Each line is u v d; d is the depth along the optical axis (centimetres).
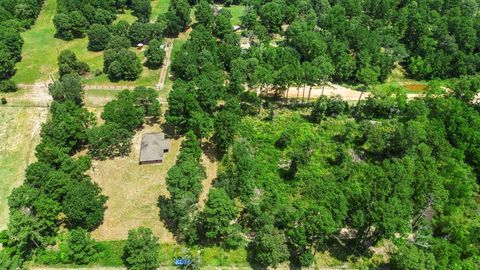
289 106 15650
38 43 19525
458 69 18250
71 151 13162
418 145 12412
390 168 10975
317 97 16325
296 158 12188
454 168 12050
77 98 15112
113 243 10381
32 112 15062
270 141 13688
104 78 17075
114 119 13162
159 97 15912
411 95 17038
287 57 16362
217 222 9931
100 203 10731
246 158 11862
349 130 13800
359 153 13425
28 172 10556
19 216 9444
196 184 10569
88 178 11500
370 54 17575
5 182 12106
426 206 10731
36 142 13675
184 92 13338
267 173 12394
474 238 10538
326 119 14938
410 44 19562
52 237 10406
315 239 9912
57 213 10356
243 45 19638
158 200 11631
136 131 14162
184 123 13612
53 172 10781
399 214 9425
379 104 15012
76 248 9675
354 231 10962
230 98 14250
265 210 10694
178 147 13500
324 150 13388
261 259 9612
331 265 10175
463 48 18950
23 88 16388
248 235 10725
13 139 13800
